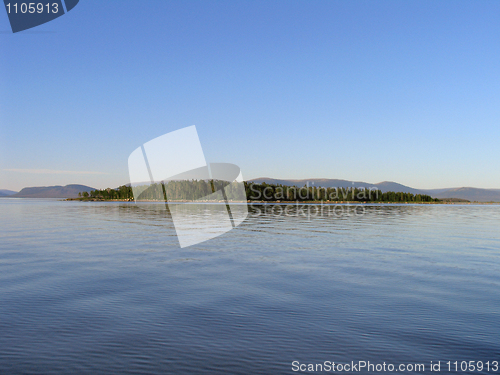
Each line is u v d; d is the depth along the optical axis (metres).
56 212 91.12
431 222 58.56
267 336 9.20
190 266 19.31
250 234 37.22
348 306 11.87
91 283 15.12
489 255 23.44
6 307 11.56
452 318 10.64
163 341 8.84
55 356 7.95
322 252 24.77
